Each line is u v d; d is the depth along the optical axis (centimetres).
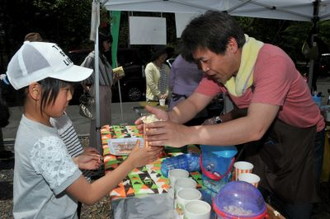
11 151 442
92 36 312
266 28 1312
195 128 121
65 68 113
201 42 120
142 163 121
